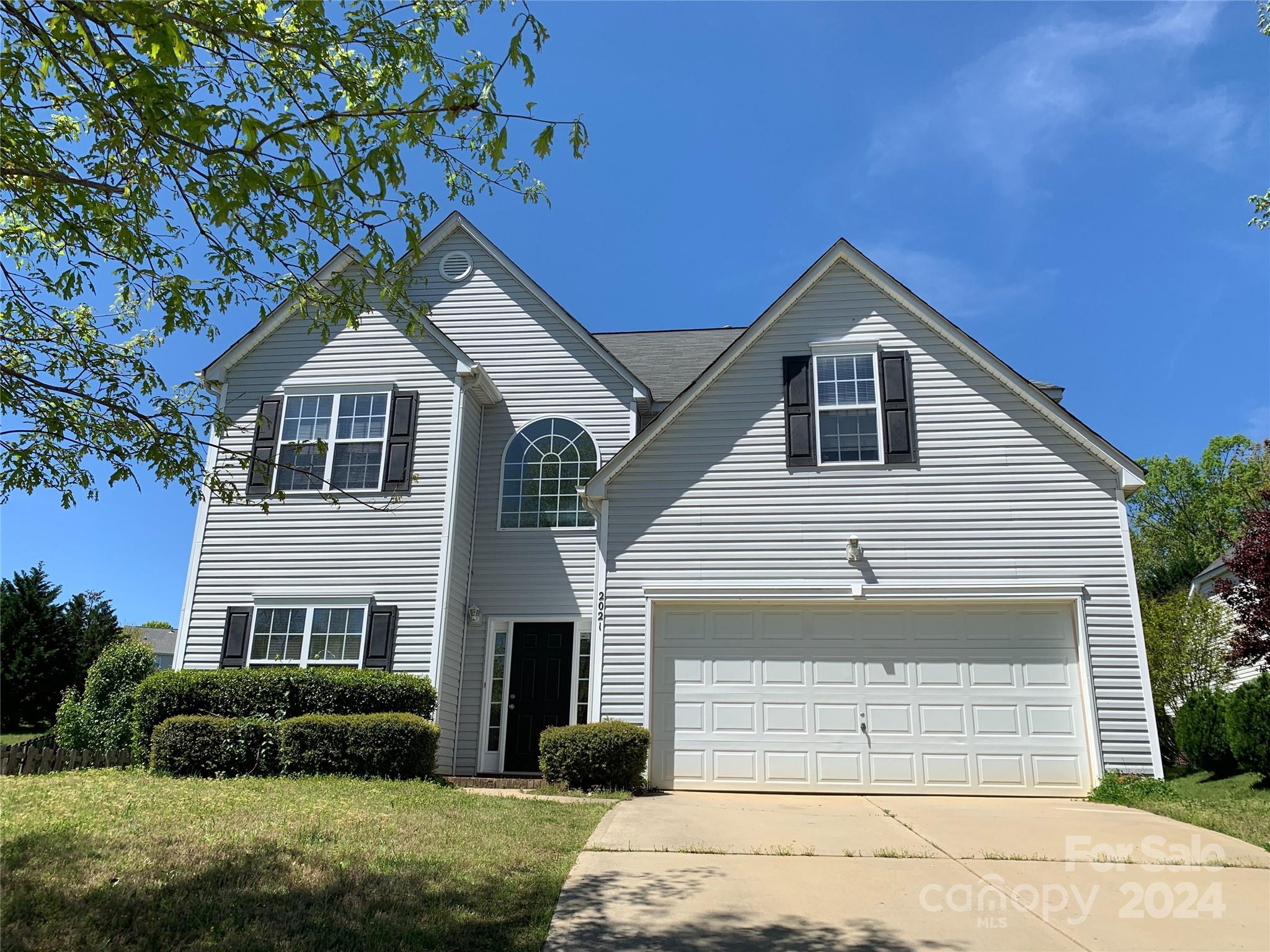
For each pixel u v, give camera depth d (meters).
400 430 14.03
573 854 7.03
